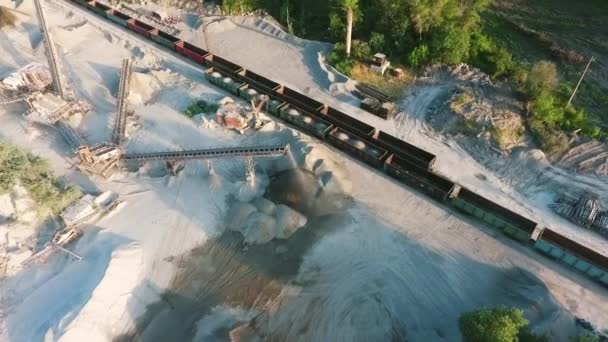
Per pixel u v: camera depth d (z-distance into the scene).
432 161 39.53
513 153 41.03
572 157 40.28
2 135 42.94
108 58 54.25
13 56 52.66
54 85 45.50
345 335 28.73
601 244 33.91
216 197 37.25
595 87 49.28
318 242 34.25
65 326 27.41
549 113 43.19
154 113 46.44
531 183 38.84
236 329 29.09
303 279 31.91
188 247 33.97
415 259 33.03
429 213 36.44
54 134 43.31
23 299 30.52
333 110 45.03
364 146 42.00
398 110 47.19
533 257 33.22
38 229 34.56
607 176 38.62
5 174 34.81
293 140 41.81
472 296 30.69
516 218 34.59
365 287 31.27
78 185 38.38
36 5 40.97
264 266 32.78
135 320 29.77
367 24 58.19
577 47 55.25
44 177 37.44
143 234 34.53
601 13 60.50
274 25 60.38
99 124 44.59
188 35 60.09
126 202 36.97
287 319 29.64
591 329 28.81
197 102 47.56
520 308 29.48
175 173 39.28
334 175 38.53
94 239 33.81
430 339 28.45
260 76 49.97
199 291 31.31
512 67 49.66
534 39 57.25
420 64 52.69
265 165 39.91
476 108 44.59
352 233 34.88
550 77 45.09
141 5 65.44
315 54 55.41
